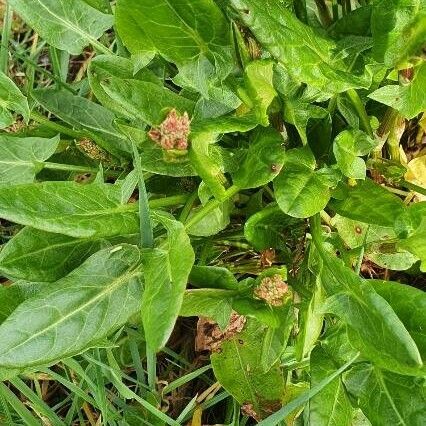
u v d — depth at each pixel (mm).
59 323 306
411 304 307
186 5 310
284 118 356
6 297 338
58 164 386
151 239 323
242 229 400
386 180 408
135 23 318
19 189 303
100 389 372
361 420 358
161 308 278
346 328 323
